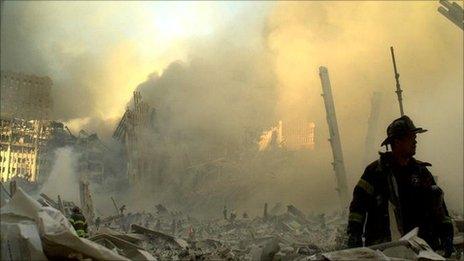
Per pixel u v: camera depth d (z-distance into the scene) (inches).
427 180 129.7
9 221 123.6
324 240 534.3
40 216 123.3
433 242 127.5
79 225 287.4
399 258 114.7
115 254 117.8
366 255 110.8
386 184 128.2
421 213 127.5
